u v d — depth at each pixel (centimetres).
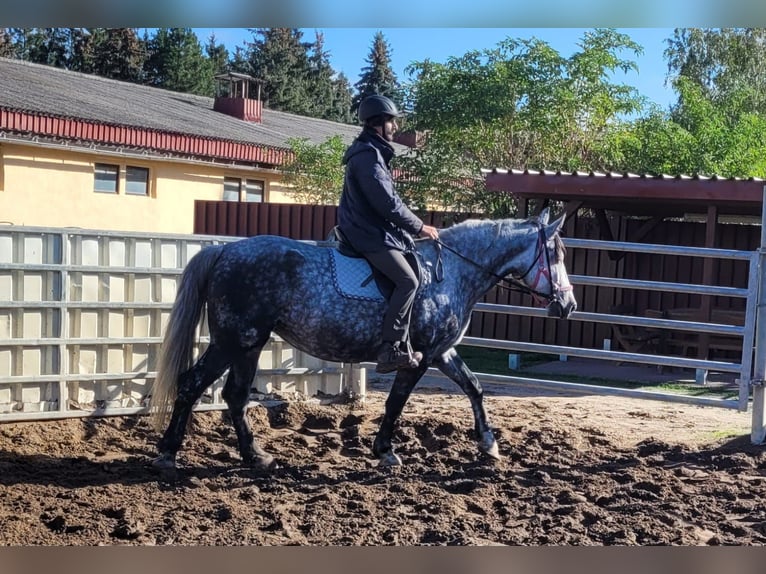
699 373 1236
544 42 1830
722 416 987
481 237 732
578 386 955
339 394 1000
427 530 555
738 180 1235
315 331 678
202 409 898
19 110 2155
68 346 828
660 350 1426
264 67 6181
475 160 1889
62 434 792
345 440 837
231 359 683
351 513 589
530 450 788
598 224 1516
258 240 695
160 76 5619
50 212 2264
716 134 1992
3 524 543
